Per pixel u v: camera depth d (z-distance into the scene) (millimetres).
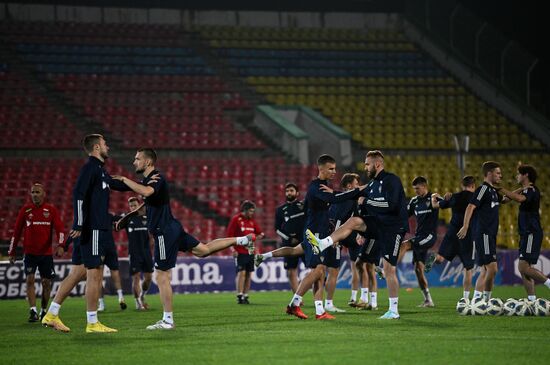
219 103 72625
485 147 70375
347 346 17234
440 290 45000
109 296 43594
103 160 20703
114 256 31891
